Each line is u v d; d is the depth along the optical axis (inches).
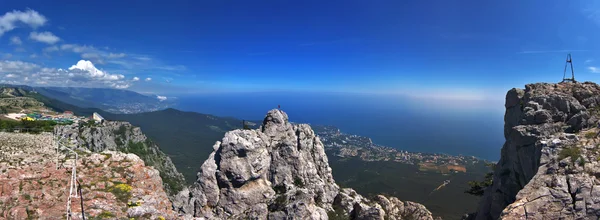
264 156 2043.6
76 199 1261.1
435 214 4018.2
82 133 4680.1
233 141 1952.5
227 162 1931.6
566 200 1408.7
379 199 2315.5
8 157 1660.9
